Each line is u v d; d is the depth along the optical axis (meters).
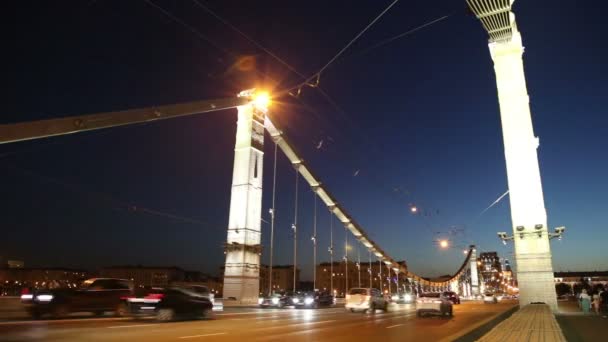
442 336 15.43
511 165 32.41
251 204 45.62
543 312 17.03
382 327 18.83
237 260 43.78
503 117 33.19
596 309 28.30
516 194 31.91
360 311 33.69
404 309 38.62
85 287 21.95
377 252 79.00
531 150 32.16
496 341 7.91
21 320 19.25
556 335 8.83
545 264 30.44
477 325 11.88
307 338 14.34
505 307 43.69
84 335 13.77
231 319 22.20
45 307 20.25
